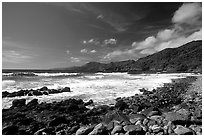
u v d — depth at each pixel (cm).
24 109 1106
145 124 769
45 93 1733
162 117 832
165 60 11181
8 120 915
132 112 1027
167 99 1355
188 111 902
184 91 1836
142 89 1917
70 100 1327
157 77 4059
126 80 3206
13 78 3738
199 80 2961
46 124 872
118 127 715
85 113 1038
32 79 3484
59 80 3228
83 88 2100
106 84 2498
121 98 1491
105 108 1126
